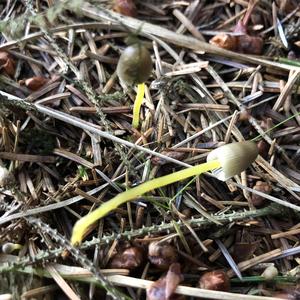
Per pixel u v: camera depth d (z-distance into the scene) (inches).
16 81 6.2
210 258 5.3
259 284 5.2
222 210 5.5
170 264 5.1
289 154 5.9
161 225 5.2
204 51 6.4
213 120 6.0
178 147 5.8
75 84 6.1
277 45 6.5
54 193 5.5
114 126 5.9
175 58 6.4
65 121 5.7
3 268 4.9
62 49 6.3
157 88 6.1
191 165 5.7
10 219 5.2
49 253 5.0
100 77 6.2
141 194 5.1
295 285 5.2
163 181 5.1
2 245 5.2
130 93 6.1
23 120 5.9
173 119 6.0
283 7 6.7
